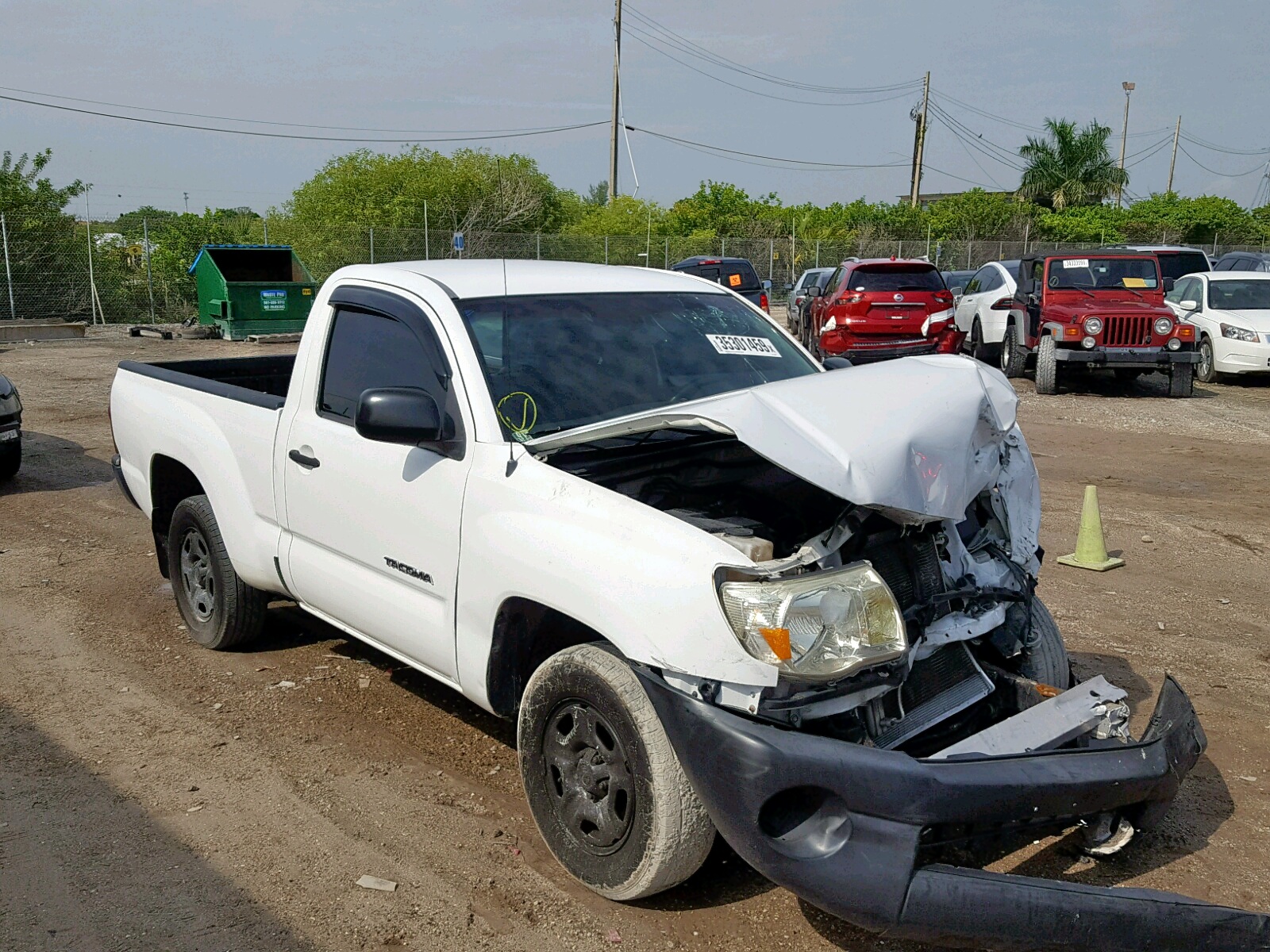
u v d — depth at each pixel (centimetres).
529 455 362
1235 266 2295
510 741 455
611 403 400
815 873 279
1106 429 1279
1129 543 774
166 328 2455
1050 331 1557
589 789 337
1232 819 388
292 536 475
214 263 2316
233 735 459
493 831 381
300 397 467
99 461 1067
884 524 341
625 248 3856
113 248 2902
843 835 280
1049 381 1562
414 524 395
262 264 2448
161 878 350
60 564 717
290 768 429
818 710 302
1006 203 5312
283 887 346
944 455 322
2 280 2600
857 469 298
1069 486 970
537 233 3744
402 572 405
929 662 344
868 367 371
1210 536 794
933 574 348
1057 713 327
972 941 272
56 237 2686
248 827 383
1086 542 713
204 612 558
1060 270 1622
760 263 4112
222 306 2298
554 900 340
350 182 3844
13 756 438
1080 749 310
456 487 376
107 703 493
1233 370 1659
